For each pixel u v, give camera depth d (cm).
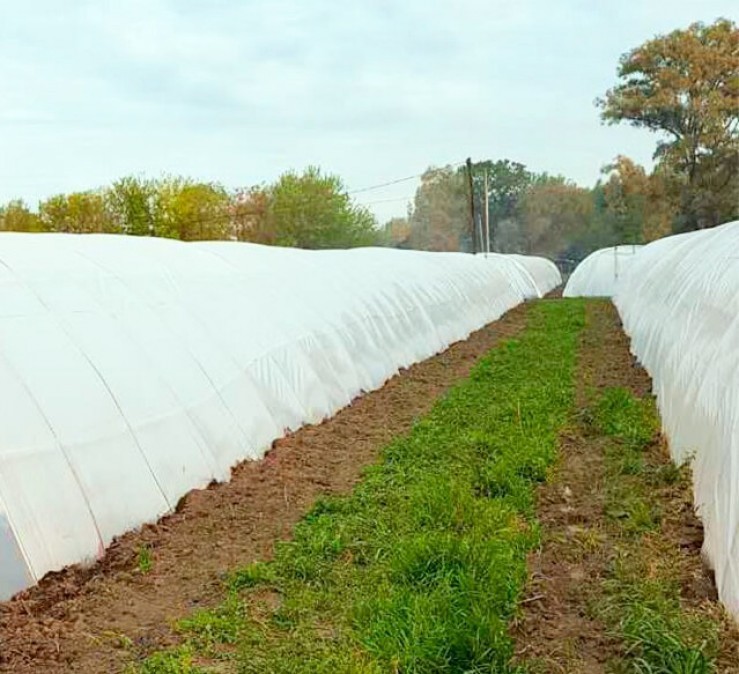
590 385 1248
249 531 652
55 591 537
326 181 5212
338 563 576
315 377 1080
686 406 816
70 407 652
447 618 470
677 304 1245
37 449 598
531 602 522
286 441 916
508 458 790
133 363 760
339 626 486
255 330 1029
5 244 870
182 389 793
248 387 911
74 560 576
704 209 5072
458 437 901
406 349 1555
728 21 5138
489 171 8425
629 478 765
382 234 6462
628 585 532
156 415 730
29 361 662
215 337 933
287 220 5122
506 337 2036
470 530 612
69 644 474
